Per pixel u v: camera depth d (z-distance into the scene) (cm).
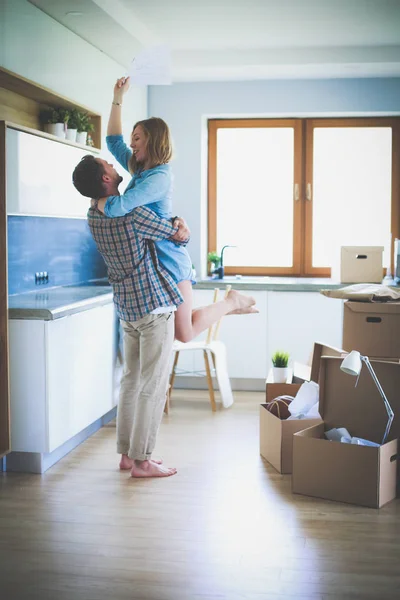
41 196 420
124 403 403
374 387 364
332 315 591
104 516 334
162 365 386
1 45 406
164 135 375
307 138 666
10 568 280
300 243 675
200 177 654
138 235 365
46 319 382
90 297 442
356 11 477
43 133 416
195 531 316
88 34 511
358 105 639
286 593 260
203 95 650
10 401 391
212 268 652
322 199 672
